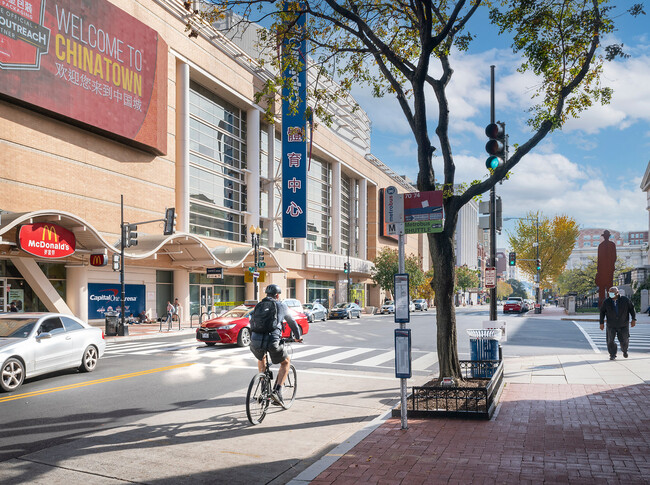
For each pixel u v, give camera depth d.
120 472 5.05
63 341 10.66
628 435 5.86
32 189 23.47
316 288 54.12
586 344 18.00
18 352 9.44
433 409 7.14
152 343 18.89
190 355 14.76
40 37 23.12
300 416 7.40
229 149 39.81
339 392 9.23
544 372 10.91
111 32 27.20
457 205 8.94
